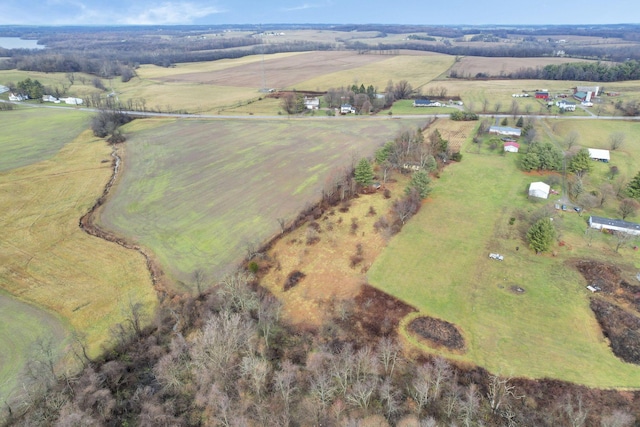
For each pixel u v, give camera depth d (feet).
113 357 178.70
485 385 160.76
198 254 248.11
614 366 166.30
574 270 223.30
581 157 335.67
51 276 229.25
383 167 359.87
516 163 375.66
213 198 317.63
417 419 146.30
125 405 156.46
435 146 386.11
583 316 192.34
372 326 191.01
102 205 308.60
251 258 241.76
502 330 185.98
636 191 291.58
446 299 206.18
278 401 155.02
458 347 177.88
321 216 288.10
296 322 195.21
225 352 165.89
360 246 252.01
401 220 277.85
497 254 238.89
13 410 152.46
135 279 227.81
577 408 149.48
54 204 308.60
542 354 172.96
